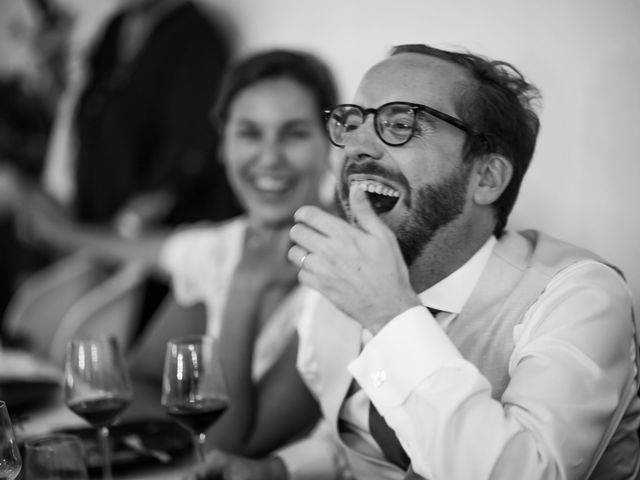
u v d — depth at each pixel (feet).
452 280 3.69
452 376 3.16
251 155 6.07
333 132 3.63
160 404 5.73
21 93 13.56
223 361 5.43
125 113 11.10
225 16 10.89
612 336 3.33
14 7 13.85
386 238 3.34
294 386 5.26
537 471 2.99
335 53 9.08
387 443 3.84
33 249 12.52
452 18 7.34
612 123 6.28
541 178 6.68
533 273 3.64
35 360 7.34
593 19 6.35
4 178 13.05
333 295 3.37
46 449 3.08
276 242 6.05
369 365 3.29
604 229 6.32
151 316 9.60
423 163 3.42
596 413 3.16
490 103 3.49
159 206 10.40
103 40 11.86
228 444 5.22
